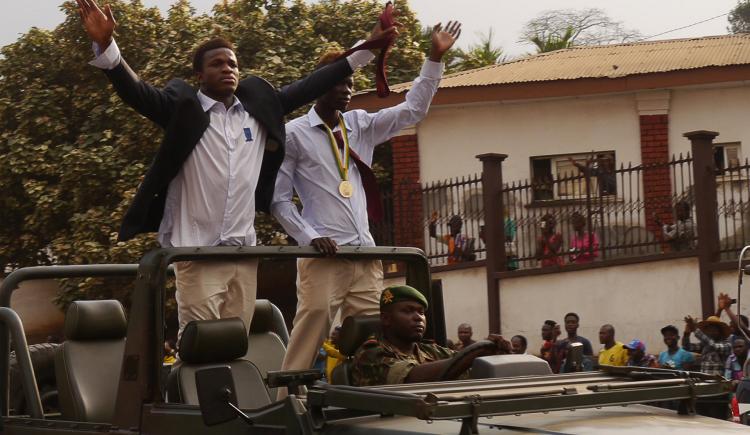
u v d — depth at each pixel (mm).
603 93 16578
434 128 17656
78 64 20078
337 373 5223
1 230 20250
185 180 5461
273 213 6113
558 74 16891
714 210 13141
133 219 5477
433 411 3617
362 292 6152
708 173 13156
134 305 4930
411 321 5227
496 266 14836
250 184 5570
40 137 20016
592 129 16875
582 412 4262
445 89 17172
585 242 14633
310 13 21031
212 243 5484
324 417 4070
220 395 4109
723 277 12906
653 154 16484
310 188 6203
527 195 15633
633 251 14180
